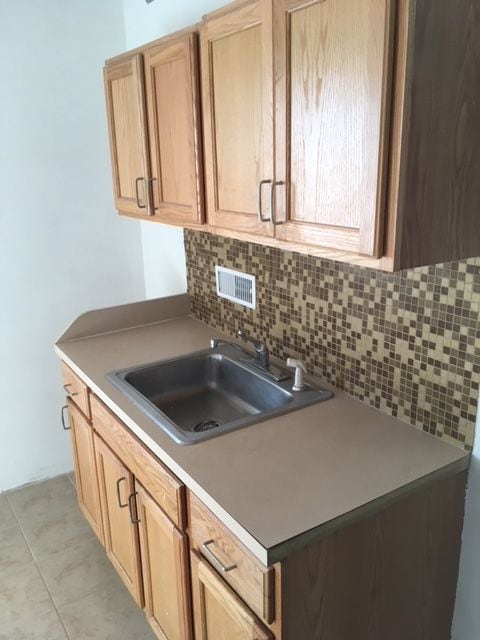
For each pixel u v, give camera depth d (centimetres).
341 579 125
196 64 159
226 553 129
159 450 147
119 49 266
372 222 112
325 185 123
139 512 177
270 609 117
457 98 109
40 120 253
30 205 260
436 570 144
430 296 141
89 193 273
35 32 243
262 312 208
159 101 181
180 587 157
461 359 136
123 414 167
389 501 125
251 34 136
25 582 227
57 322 280
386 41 101
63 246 273
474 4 106
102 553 243
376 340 160
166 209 192
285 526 115
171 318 257
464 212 119
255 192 147
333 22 112
